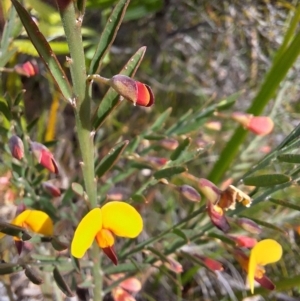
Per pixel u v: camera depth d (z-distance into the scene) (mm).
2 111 170
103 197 190
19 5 119
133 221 143
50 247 216
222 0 266
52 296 201
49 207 188
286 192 229
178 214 280
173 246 181
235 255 170
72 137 285
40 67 249
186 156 170
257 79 290
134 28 288
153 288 250
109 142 281
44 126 268
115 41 291
